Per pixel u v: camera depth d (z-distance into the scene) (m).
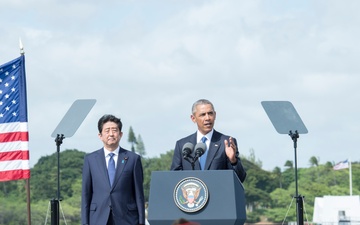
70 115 30.41
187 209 21.27
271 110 31.11
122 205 25.52
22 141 34.31
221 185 21.33
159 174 21.50
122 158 25.81
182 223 17.97
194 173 21.42
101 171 25.66
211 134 25.84
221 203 21.25
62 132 30.00
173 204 21.36
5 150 34.22
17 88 34.38
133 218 25.64
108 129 25.64
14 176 34.09
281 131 30.64
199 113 25.64
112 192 25.50
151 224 21.39
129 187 25.73
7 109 34.28
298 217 29.94
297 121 30.78
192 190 21.31
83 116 30.31
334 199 135.75
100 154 25.89
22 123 34.31
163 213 21.33
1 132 34.19
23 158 34.25
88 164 25.86
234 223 21.25
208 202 21.27
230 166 25.11
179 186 21.38
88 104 30.50
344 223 134.00
